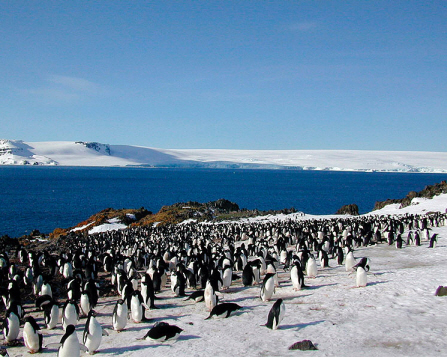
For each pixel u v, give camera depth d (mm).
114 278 19234
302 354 10523
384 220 40500
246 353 10766
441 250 27094
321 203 112125
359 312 13969
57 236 47531
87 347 11141
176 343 11789
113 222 57812
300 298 16297
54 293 18047
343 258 24109
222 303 14578
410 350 10484
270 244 32406
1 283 17562
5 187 153875
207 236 36750
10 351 11820
